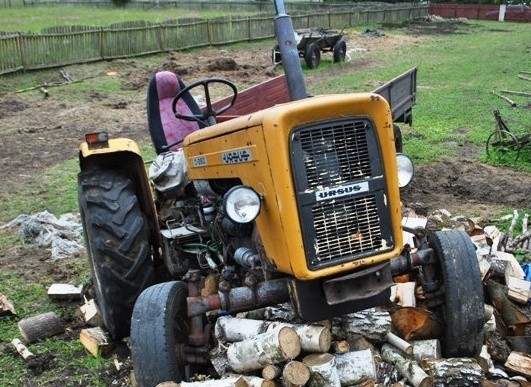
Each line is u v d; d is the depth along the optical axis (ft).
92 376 13.88
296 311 11.45
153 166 16.34
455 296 12.32
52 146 36.06
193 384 11.02
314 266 10.94
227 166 12.24
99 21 103.91
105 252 13.70
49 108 46.60
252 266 12.26
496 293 14.60
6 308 16.69
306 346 11.46
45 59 60.29
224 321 12.64
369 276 11.37
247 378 11.49
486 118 40.29
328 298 11.07
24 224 22.50
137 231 13.94
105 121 42.68
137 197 15.51
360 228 11.20
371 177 11.23
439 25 119.85
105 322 14.39
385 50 81.35
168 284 12.10
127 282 13.70
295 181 10.80
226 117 19.03
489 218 22.54
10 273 19.47
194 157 13.56
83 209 14.62
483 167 29.73
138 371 11.48
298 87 13.05
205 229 14.75
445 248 12.60
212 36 80.74
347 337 12.28
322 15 103.30
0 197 26.91
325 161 10.95
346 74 61.77
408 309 12.78
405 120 31.27
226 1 140.67
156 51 72.23
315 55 66.49
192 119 15.52
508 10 135.03
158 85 18.75
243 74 60.23
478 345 12.56
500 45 86.38
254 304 12.00
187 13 125.80
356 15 111.86
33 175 30.22
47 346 15.24
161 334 11.39
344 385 11.68
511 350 13.75
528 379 12.80
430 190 26.45
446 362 11.75
